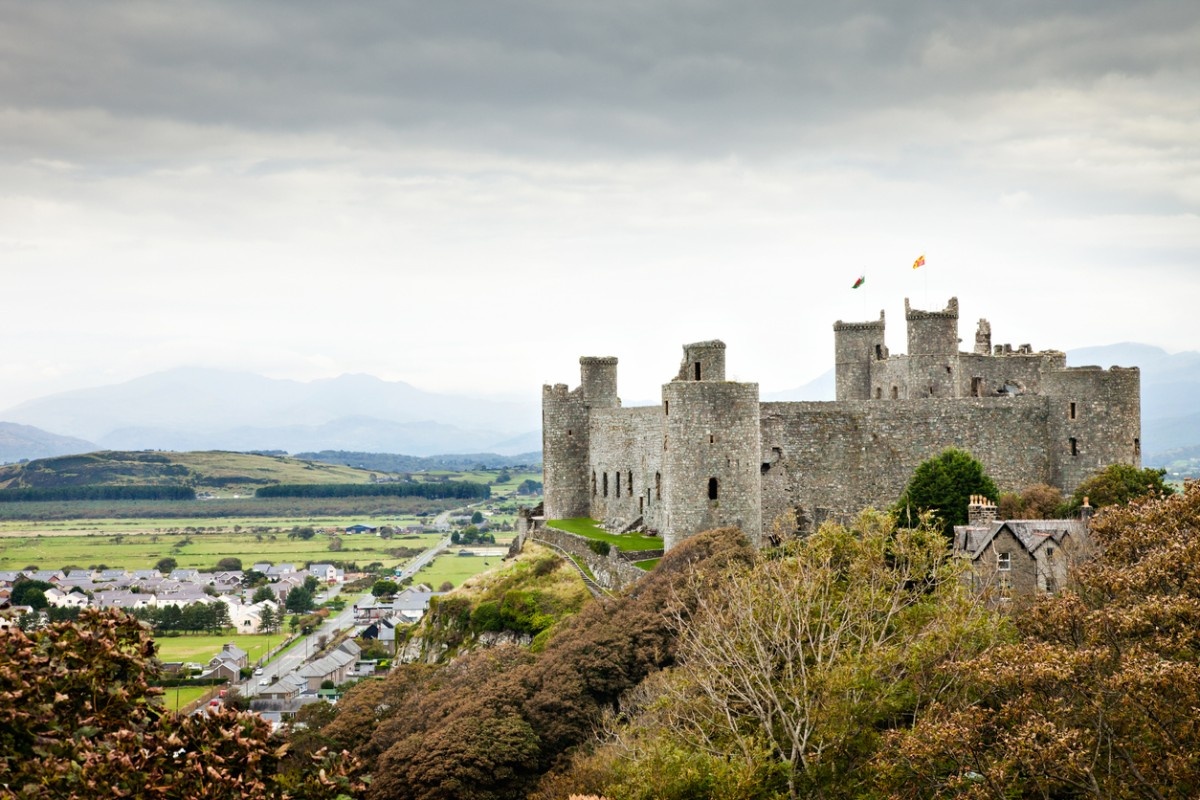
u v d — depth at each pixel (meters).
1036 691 50.56
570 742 83.56
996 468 113.19
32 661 36.72
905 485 112.62
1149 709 46.28
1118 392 110.56
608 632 89.81
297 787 38.19
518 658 100.88
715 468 100.75
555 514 133.25
